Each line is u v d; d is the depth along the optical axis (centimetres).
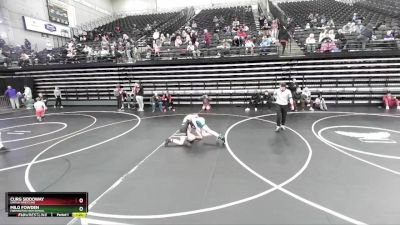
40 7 2472
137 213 482
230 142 891
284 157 734
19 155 843
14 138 1056
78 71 1911
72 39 2533
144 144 910
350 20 2078
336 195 521
